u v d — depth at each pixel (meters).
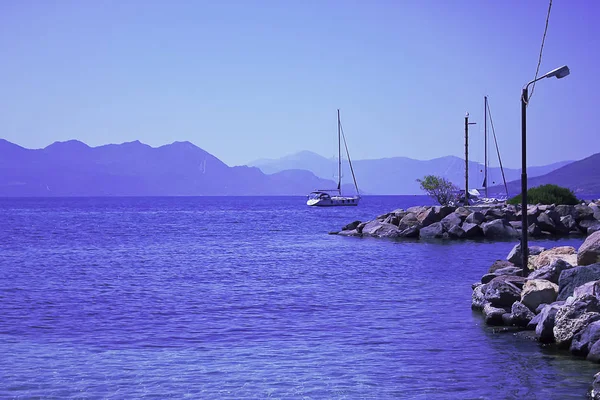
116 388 15.55
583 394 14.69
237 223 110.38
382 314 24.97
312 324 23.19
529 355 18.19
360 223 80.38
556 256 27.38
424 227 71.38
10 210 194.12
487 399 14.50
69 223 110.94
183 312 25.77
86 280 35.94
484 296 25.11
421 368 17.09
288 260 47.31
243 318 24.44
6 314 25.31
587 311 18.62
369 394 14.98
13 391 15.32
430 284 33.53
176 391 15.32
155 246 61.38
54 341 20.58
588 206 75.38
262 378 16.31
